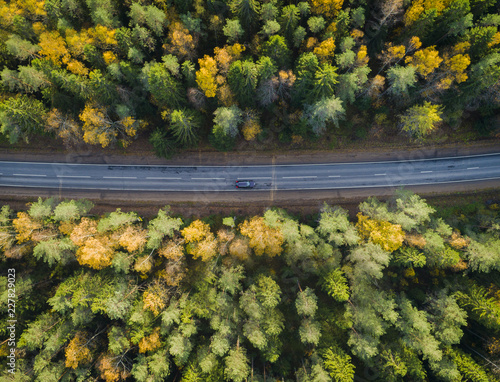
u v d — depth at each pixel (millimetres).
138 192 57094
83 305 46219
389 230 45125
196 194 57406
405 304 47531
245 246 48375
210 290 48750
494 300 46188
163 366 44875
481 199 55594
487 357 46500
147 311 47344
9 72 42688
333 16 43250
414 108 46406
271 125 53812
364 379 50562
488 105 48281
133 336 46562
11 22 44594
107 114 46781
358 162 56406
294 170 56906
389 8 40875
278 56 41000
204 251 46375
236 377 43844
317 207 56469
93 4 42531
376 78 43406
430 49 42188
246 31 44156
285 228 46719
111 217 47625
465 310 48281
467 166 55812
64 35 45125
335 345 48062
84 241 46500
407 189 56219
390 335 49438
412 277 53094
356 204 56375
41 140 56312
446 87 42719
